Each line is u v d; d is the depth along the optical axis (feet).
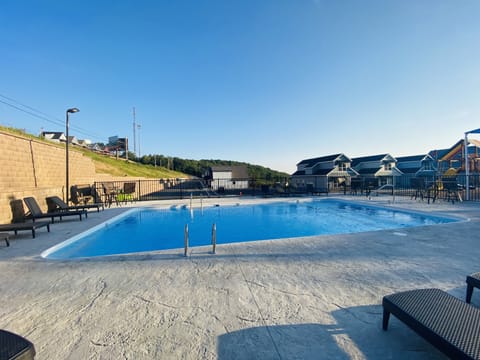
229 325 7.23
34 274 11.42
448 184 41.88
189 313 7.92
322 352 6.05
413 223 30.50
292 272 11.35
